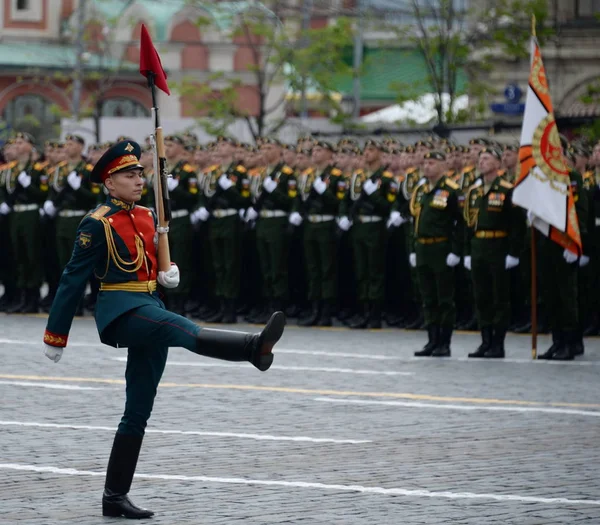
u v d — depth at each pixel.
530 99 30.81
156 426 21.97
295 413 23.44
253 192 40.50
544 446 20.64
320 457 19.64
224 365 29.48
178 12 91.00
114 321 16.19
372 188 38.28
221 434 21.33
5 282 43.16
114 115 91.00
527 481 18.17
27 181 41.62
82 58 80.00
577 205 32.44
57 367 28.66
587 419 23.16
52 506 16.50
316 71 70.69
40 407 23.64
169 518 15.98
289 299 41.94
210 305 41.97
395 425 22.39
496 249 31.20
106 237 16.27
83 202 40.97
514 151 33.12
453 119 63.72
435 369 29.48
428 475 18.48
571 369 29.77
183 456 19.61
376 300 38.78
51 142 41.81
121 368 28.64
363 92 93.31
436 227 31.56
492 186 31.12
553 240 31.08
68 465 18.86
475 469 18.92
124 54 90.31
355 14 80.06
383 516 16.12
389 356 31.81
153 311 16.12
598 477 18.45
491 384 27.23
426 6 81.69
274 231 40.09
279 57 69.69
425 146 37.25
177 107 90.69
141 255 16.41
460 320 38.91
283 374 28.27
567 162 35.19
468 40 65.62
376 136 58.66
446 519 16.02
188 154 40.94
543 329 37.62
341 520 15.91
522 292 37.81
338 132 58.62
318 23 88.81
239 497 17.06
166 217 16.75
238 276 40.88
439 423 22.61
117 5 91.12
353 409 23.94
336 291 39.81
